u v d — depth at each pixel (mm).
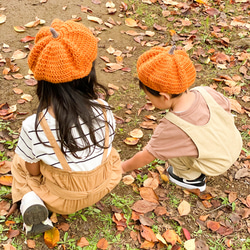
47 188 1834
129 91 3082
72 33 1524
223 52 3574
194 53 3529
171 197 2262
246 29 3971
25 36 3467
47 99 1591
